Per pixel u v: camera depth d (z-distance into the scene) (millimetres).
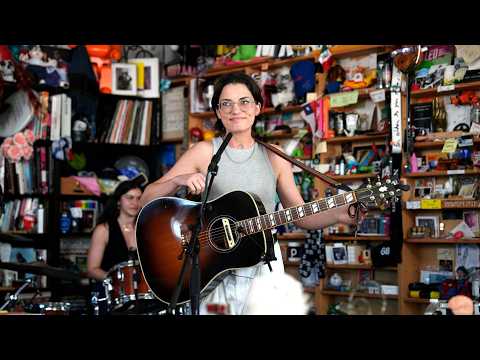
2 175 5590
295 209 2557
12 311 3734
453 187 4977
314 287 5441
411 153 5051
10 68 5648
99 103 6355
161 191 2775
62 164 6207
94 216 6062
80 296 5684
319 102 5473
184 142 6336
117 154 6664
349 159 5391
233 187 2693
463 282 4738
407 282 5039
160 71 6766
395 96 5039
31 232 5711
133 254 3873
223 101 2678
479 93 4926
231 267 2607
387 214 5219
